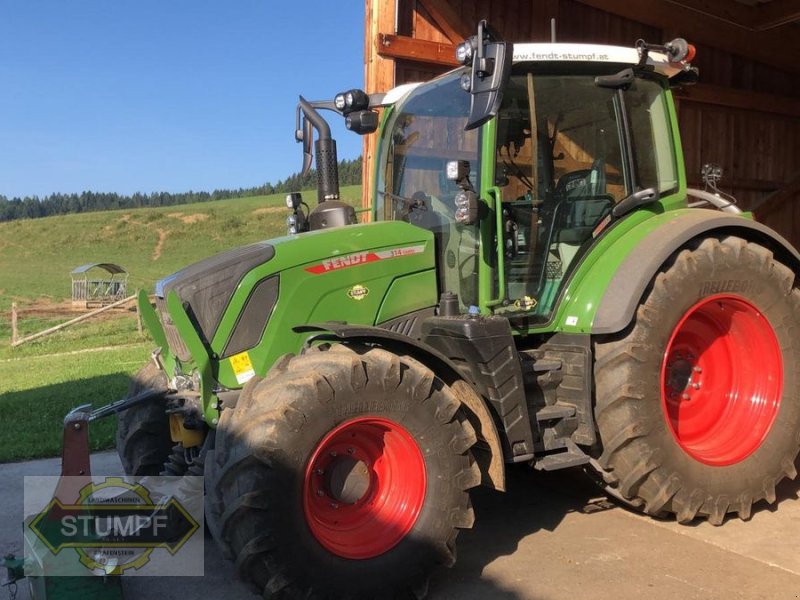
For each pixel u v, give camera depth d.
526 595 3.21
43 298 34.25
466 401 3.34
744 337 4.20
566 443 3.73
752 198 9.38
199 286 3.53
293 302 3.52
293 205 4.45
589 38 7.93
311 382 2.97
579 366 3.79
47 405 7.52
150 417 4.17
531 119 3.84
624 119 4.09
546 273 3.94
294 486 2.90
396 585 3.08
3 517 4.34
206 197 125.00
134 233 60.47
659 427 3.75
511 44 3.02
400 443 3.18
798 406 4.12
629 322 3.66
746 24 8.31
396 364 3.12
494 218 3.69
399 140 4.41
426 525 3.13
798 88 9.74
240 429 2.95
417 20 6.93
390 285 3.72
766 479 4.02
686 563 3.50
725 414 4.20
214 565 3.66
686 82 4.48
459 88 3.97
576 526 4.01
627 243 3.97
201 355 3.37
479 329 3.38
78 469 3.25
